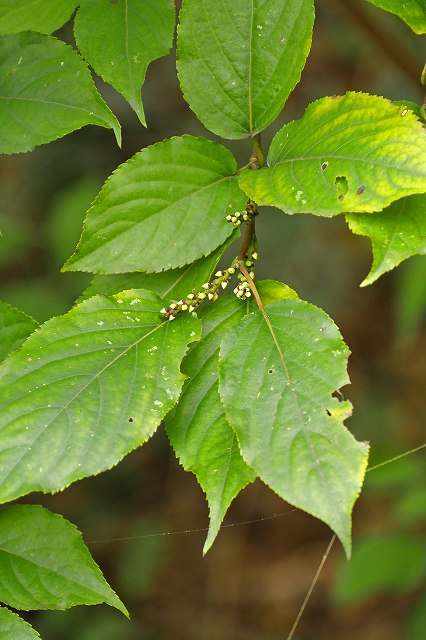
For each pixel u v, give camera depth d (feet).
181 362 3.73
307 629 8.48
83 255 3.77
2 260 7.18
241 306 3.78
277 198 3.68
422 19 3.81
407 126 3.63
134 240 3.78
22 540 3.80
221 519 3.65
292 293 3.79
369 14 5.13
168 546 9.14
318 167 3.68
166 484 9.26
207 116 3.84
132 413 3.65
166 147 3.81
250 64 3.83
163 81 7.93
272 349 3.67
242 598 8.85
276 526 9.30
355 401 8.80
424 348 9.26
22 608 3.75
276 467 3.56
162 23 3.87
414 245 3.61
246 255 3.83
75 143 8.07
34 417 3.64
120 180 3.79
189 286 3.82
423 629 5.99
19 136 3.84
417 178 3.59
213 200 3.80
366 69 7.72
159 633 8.52
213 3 3.82
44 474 3.61
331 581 8.77
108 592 3.77
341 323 9.43
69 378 3.67
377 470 5.94
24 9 4.05
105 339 3.72
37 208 8.07
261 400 3.62
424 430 8.53
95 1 3.89
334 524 3.52
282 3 3.80
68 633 7.70
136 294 3.76
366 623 8.37
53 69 3.86
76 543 3.80
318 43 7.91
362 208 3.60
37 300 6.72
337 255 8.10
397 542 5.99
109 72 3.86
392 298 9.48
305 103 7.77
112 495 9.04
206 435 3.70
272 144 3.79
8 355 3.71
